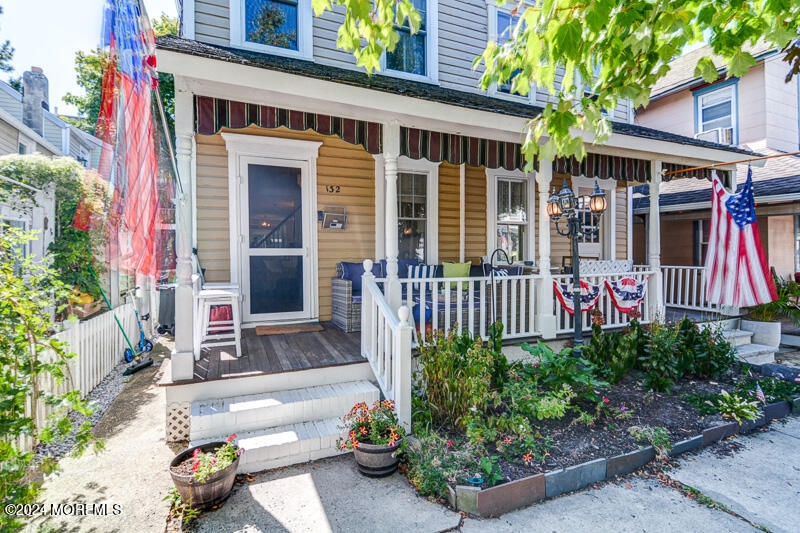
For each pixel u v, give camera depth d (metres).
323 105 4.08
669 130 12.23
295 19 5.81
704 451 3.66
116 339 5.96
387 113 4.36
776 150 9.59
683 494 3.00
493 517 2.71
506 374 4.28
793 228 9.53
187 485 2.62
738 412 4.12
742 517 2.74
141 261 3.04
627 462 3.30
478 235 7.25
